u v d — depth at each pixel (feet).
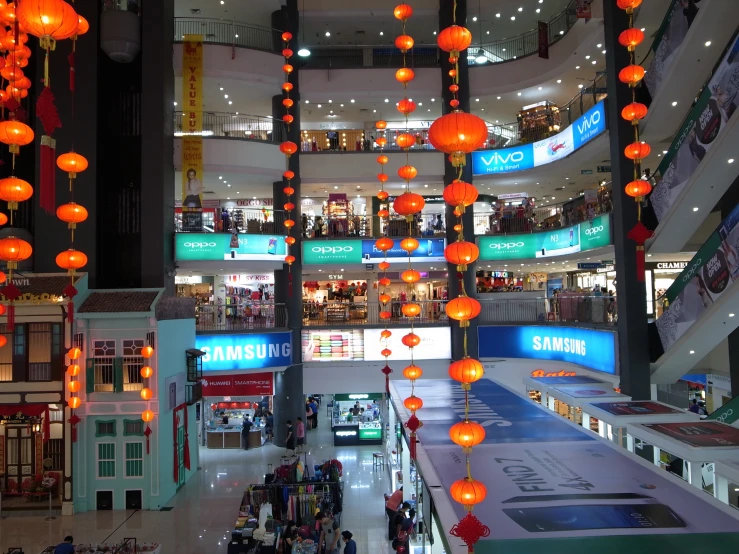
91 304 52.90
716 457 34.91
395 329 77.20
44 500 51.29
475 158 77.61
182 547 42.34
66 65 60.23
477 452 30.96
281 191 76.33
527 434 34.83
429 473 27.37
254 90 76.18
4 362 51.47
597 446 32.01
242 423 75.51
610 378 59.41
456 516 21.90
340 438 73.67
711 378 64.54
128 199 63.00
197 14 78.33
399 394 49.08
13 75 23.03
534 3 75.92
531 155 73.87
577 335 66.03
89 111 60.34
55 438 51.65
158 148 62.75
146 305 52.31
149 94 63.10
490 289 87.71
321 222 79.61
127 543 37.76
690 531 20.25
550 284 104.99
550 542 19.45
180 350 58.18
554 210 89.92
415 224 78.02
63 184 59.06
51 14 17.07
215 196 90.58
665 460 48.98
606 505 22.82
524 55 74.95
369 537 44.27
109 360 52.01
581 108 65.31
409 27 83.20
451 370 21.02
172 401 54.95
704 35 46.50
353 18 79.61
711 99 44.19
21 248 24.99
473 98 79.56
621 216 56.29
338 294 96.07
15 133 20.90
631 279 55.47
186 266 67.87
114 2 61.87
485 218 83.92
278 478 50.42
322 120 91.20
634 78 34.68
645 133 56.70
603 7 59.00
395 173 77.82
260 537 38.68
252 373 71.20
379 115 88.79
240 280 94.17
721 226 44.62
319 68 76.79
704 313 46.37
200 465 65.62
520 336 75.51
